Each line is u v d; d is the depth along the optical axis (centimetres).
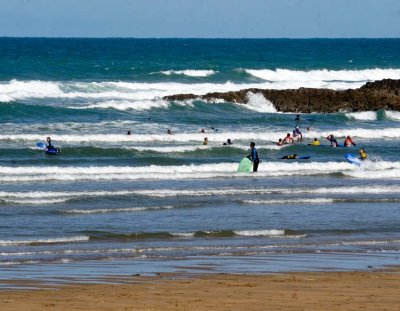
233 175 6969
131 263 3666
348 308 2698
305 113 12775
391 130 10581
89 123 10206
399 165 7725
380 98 13050
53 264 3622
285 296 2906
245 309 2672
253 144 7294
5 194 5684
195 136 9406
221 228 4694
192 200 5675
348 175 7094
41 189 6059
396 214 5272
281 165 7575
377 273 3422
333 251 4038
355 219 5062
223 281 3225
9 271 3438
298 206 5522
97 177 6662
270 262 3716
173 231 4569
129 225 4750
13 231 4525
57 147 8181
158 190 6016
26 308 2680
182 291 3006
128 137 9162
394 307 2725
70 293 2959
